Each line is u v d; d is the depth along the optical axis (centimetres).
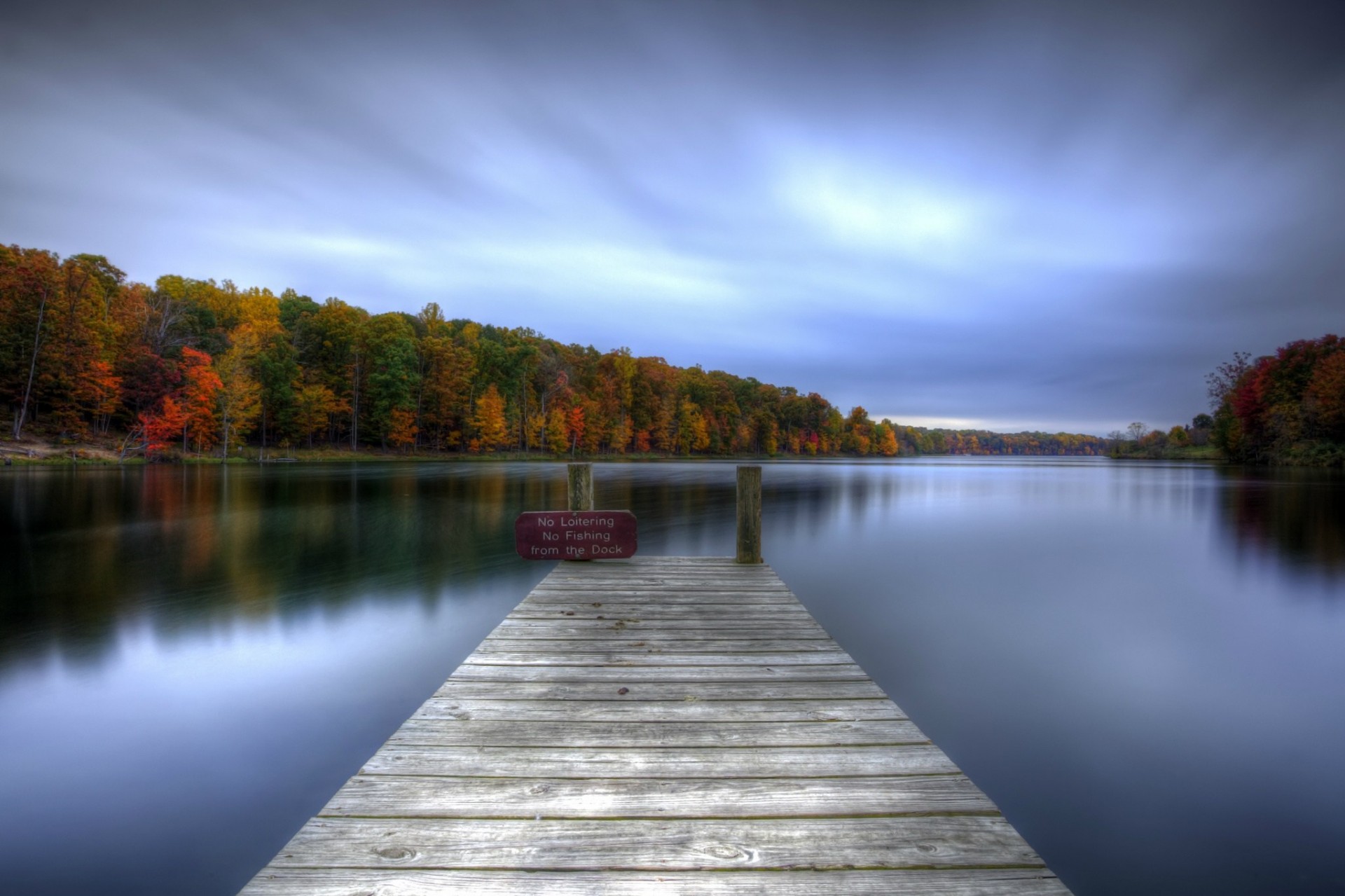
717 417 10625
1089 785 472
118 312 4541
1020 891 187
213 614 845
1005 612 932
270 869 191
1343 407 5100
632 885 187
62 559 1184
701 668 378
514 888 185
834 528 1798
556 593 554
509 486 2927
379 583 1012
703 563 680
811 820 222
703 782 247
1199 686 661
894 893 186
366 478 3434
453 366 6556
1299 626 870
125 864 367
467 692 340
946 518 2042
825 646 419
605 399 8269
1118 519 2003
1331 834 413
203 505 2023
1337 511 2177
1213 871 373
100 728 532
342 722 544
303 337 5962
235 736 520
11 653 698
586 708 321
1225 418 7075
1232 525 1883
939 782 249
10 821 407
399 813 222
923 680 678
